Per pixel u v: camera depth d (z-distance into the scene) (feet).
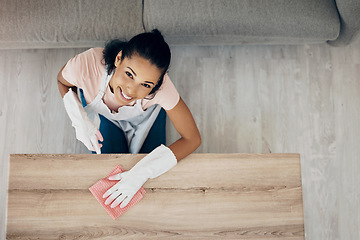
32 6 4.34
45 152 4.99
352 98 5.37
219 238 3.32
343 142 5.22
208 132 5.15
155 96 3.47
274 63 5.39
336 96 5.36
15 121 5.08
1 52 5.25
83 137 3.54
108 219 3.27
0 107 5.11
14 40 4.43
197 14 4.37
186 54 5.33
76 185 3.34
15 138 5.02
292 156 3.51
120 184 3.30
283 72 5.38
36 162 3.37
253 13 4.39
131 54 2.83
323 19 4.44
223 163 3.48
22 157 3.36
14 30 4.33
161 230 3.30
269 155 3.51
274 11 4.40
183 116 3.60
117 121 4.33
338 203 5.04
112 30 4.39
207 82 5.28
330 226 4.97
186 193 3.39
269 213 3.39
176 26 4.41
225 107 5.23
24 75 5.20
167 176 3.42
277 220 3.38
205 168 3.46
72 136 5.05
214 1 4.40
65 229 3.24
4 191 4.84
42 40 4.44
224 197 3.40
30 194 3.30
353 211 5.03
